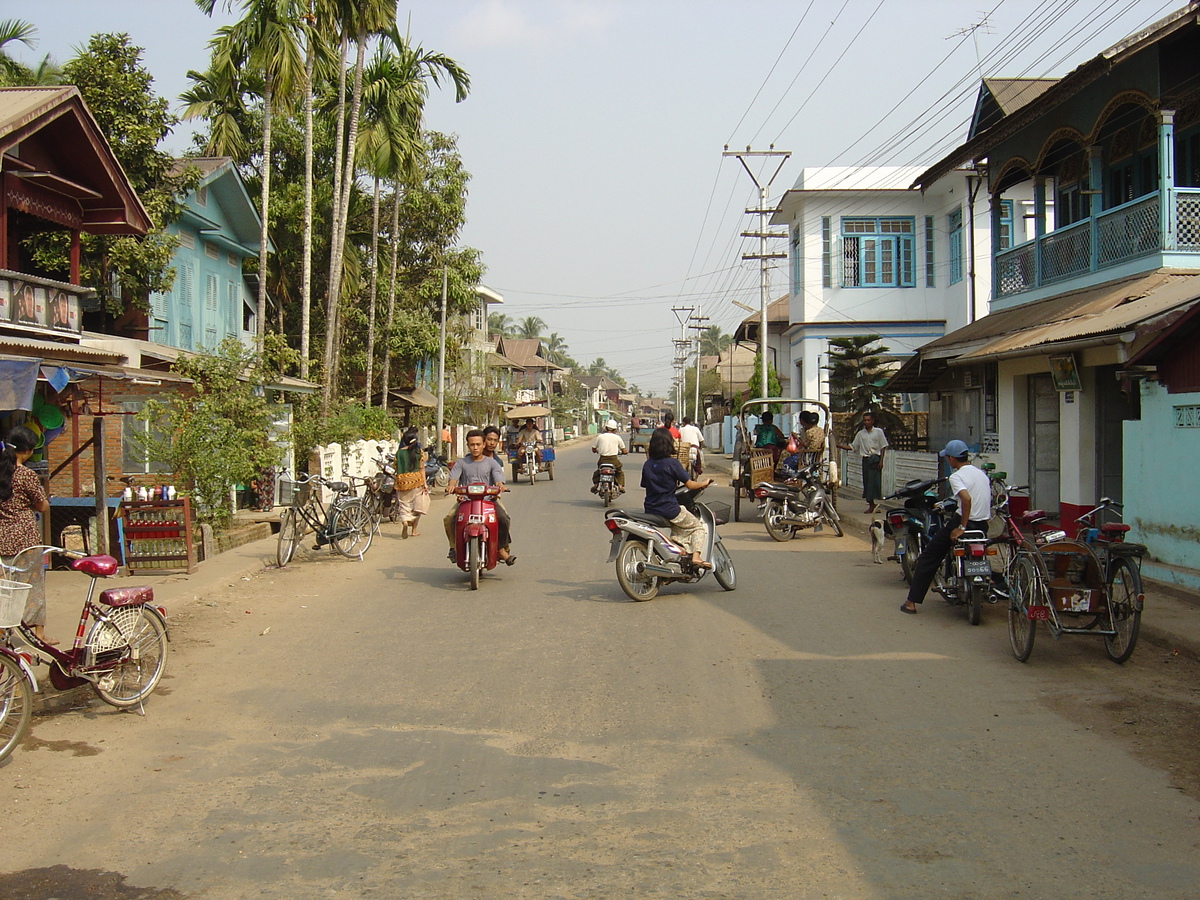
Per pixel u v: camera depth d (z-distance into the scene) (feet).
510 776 17.42
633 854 14.16
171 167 64.23
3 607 18.35
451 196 120.57
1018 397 52.65
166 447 45.93
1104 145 55.11
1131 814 15.47
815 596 34.58
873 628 29.30
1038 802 15.99
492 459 38.81
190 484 46.06
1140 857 13.93
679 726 20.16
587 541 51.60
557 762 18.12
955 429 64.95
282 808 16.06
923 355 62.49
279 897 12.96
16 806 16.22
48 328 43.21
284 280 102.73
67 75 60.54
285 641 28.55
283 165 102.63
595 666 25.11
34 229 49.62
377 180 98.58
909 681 23.41
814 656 25.89
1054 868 13.60
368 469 79.56
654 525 33.96
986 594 29.40
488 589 37.22
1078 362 43.83
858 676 23.88
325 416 77.30
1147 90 44.04
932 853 14.11
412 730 20.12
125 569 39.55
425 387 143.54
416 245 123.24
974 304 80.38
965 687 22.85
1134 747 18.62
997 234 62.08
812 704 21.61
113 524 43.52
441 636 28.99
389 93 91.76
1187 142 48.98
